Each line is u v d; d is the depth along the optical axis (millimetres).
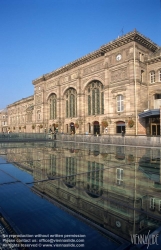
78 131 45281
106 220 4844
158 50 37781
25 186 7746
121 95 36375
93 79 42375
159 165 12320
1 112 113938
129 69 34625
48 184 8078
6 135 36844
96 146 26016
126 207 5699
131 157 15859
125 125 35031
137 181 8594
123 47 35844
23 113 82688
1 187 7578
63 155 17203
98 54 40688
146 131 33938
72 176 9453
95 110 43062
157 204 5910
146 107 35750
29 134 39500
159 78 34969
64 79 51312
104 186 7789
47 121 58750
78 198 6418
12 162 13383
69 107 50844
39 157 15914
